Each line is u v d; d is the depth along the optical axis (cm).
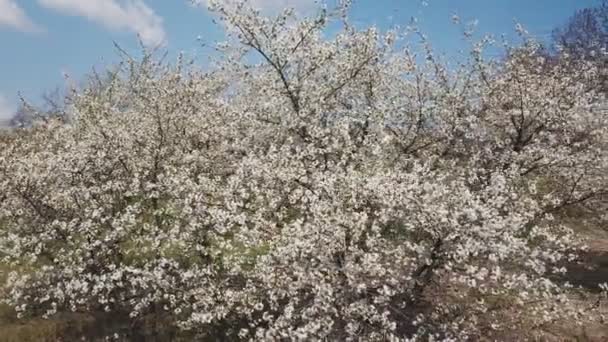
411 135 1393
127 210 1139
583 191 1543
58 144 1563
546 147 1462
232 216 997
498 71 1575
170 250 1158
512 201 1185
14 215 1305
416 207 931
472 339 1075
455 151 1425
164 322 1180
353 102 1362
